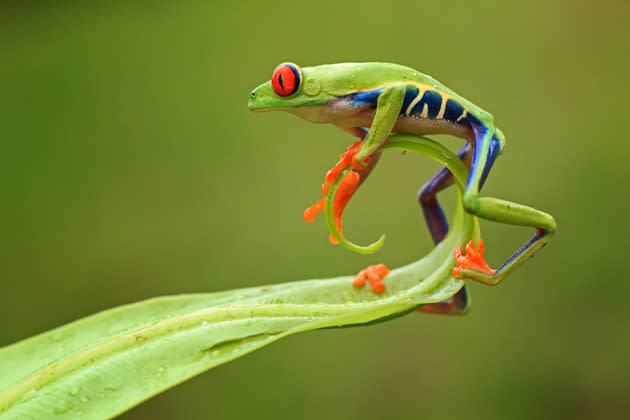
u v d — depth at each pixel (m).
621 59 1.45
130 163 1.50
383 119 0.54
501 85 1.46
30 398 0.54
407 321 1.24
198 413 1.22
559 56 1.47
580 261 1.25
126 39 1.68
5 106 1.58
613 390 1.14
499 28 1.53
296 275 1.32
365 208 1.34
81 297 1.36
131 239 1.40
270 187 1.44
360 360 1.22
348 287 0.56
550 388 1.16
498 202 0.54
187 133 1.54
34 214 1.43
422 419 1.16
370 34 1.57
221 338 0.54
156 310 0.57
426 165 1.36
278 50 1.61
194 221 1.42
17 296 1.36
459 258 0.55
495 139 0.55
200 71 1.62
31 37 1.71
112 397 0.54
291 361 1.24
